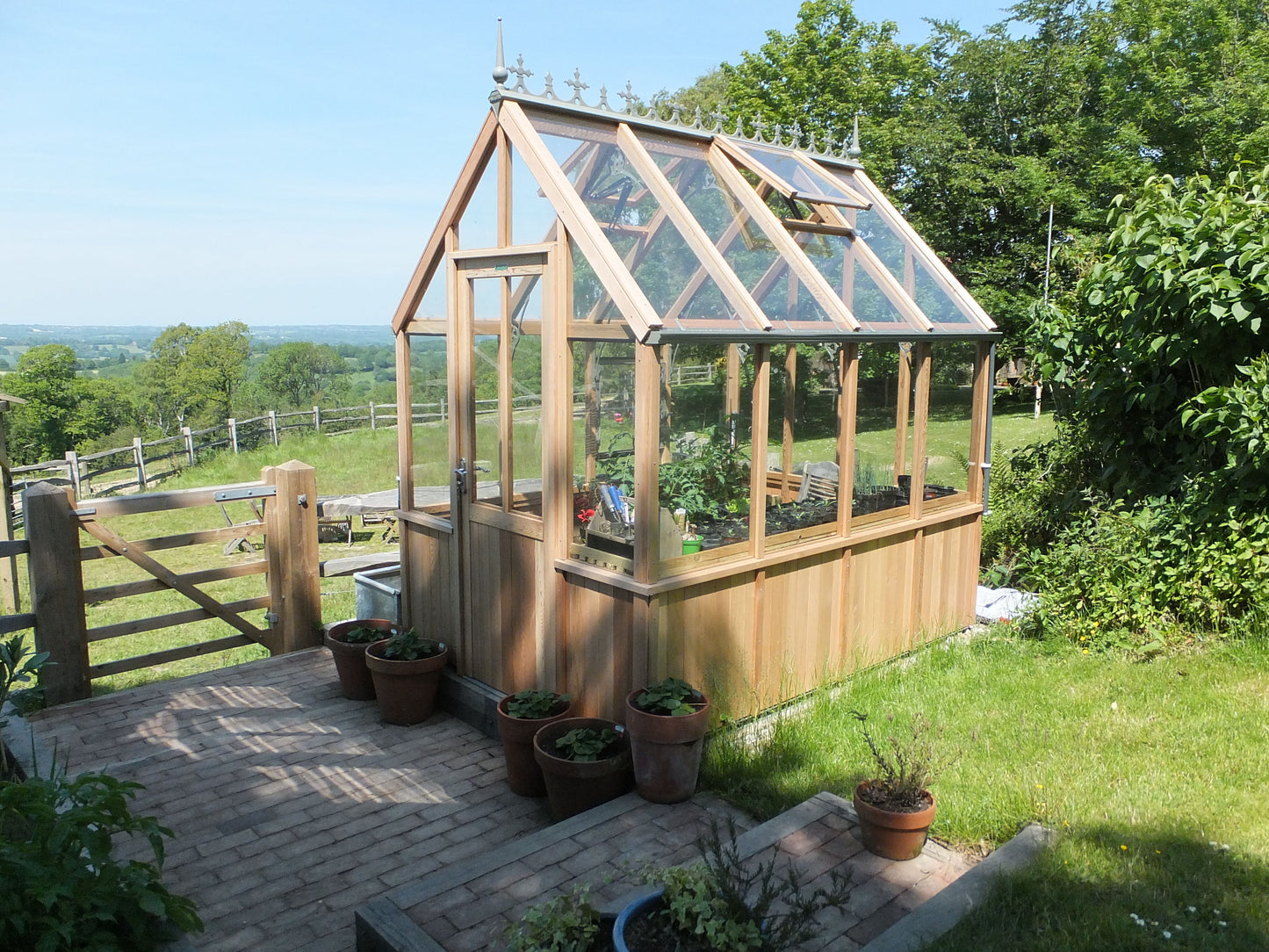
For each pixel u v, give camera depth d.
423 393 6.05
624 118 5.62
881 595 6.18
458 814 4.67
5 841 2.99
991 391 6.97
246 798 4.82
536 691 5.03
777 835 3.84
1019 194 21.83
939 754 4.53
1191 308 6.21
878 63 26.08
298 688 6.43
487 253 5.27
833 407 5.60
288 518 7.06
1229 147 19.48
